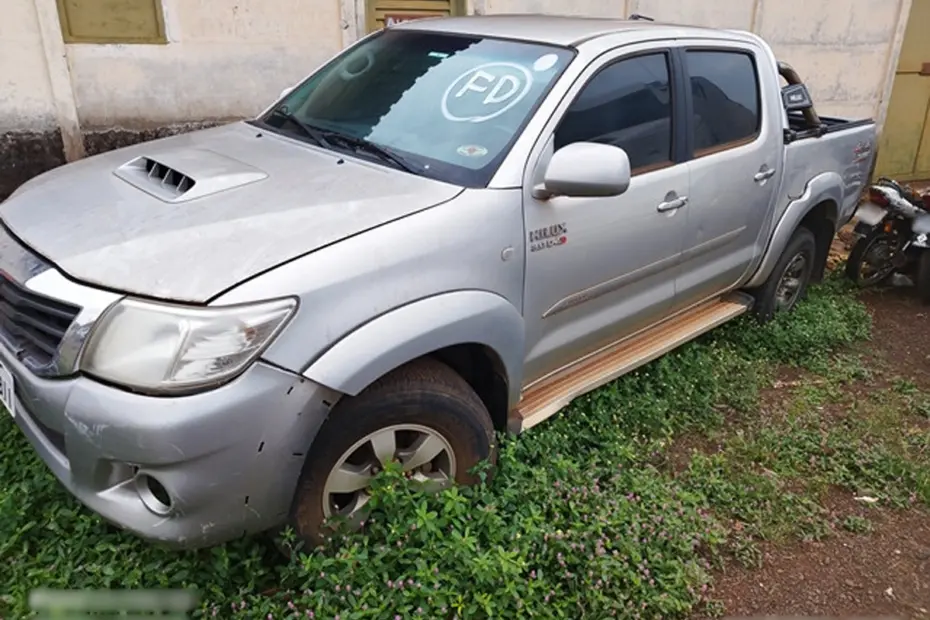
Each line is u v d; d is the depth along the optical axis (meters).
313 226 2.35
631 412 3.55
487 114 2.93
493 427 2.85
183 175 2.64
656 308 3.65
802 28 7.73
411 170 2.77
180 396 2.03
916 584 2.84
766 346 4.50
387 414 2.41
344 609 2.26
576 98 2.98
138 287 2.12
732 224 3.91
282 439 2.16
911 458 3.55
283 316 2.12
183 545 2.19
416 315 2.36
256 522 2.25
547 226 2.81
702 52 3.70
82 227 2.40
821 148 4.57
